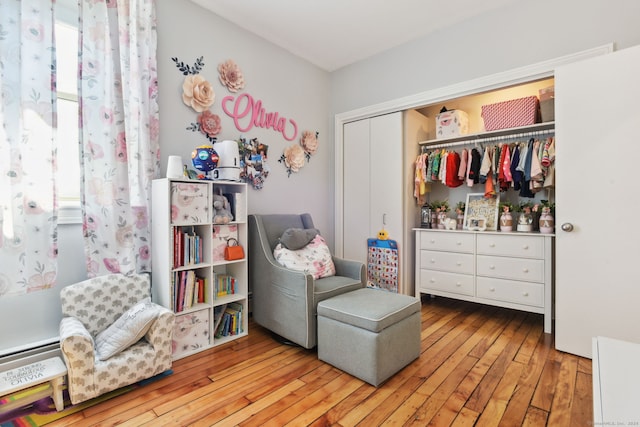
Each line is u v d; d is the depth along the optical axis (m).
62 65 1.89
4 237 1.59
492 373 1.89
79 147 1.85
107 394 1.67
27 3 1.64
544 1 2.36
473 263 2.87
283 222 2.80
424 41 2.98
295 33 2.95
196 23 2.49
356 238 3.58
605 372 0.84
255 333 2.54
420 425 1.46
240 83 2.76
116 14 1.97
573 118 2.05
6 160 1.59
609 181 1.93
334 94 3.70
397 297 2.12
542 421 1.47
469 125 3.50
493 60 2.59
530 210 2.82
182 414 1.53
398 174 3.24
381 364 1.77
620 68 1.89
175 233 2.10
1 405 1.42
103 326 1.88
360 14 2.66
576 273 2.06
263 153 2.99
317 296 2.15
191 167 2.47
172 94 2.36
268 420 1.49
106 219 1.95
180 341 2.10
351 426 1.45
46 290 1.83
